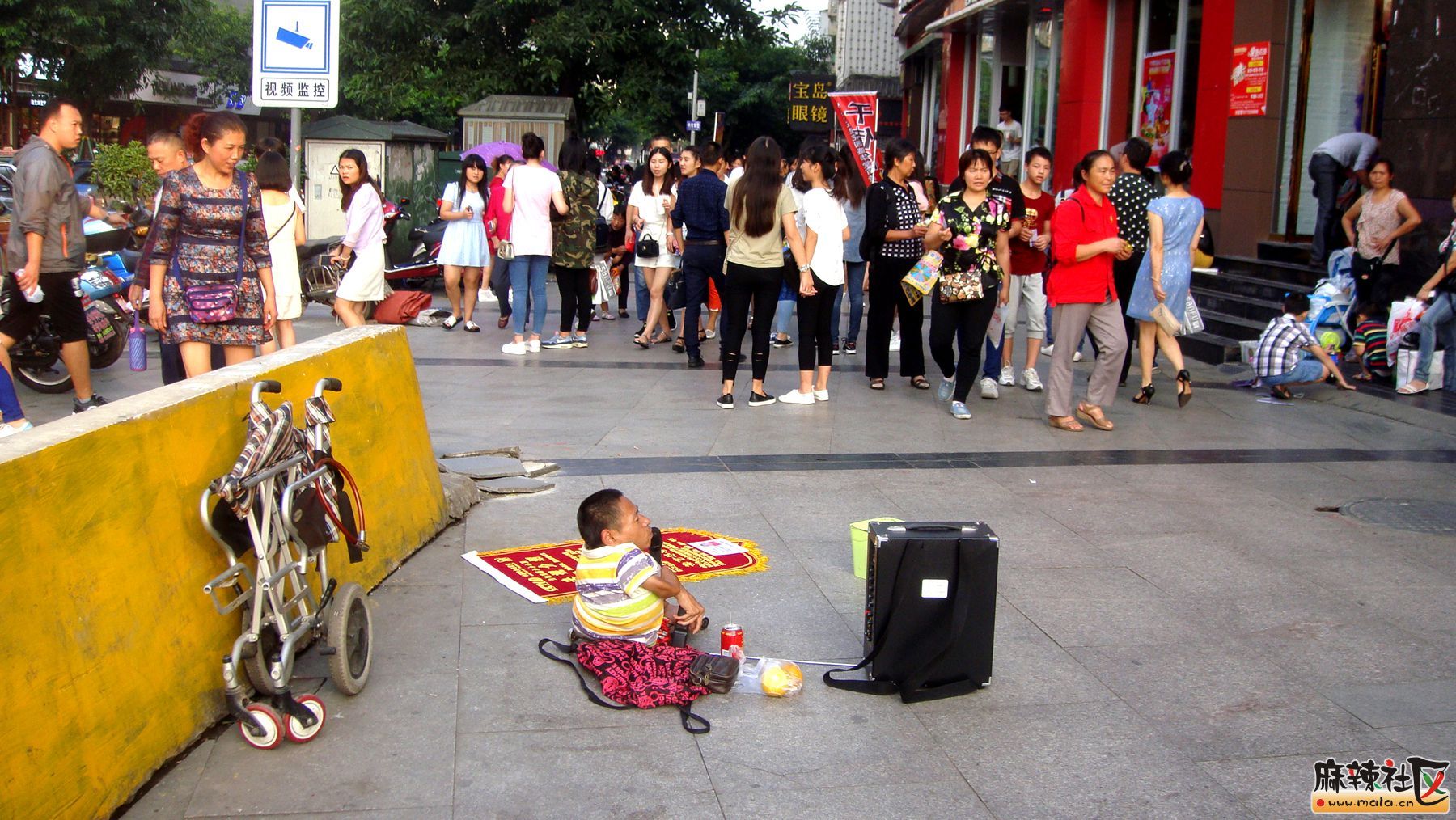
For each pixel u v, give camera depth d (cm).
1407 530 579
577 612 414
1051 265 902
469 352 1105
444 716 370
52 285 748
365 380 492
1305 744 363
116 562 318
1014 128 1950
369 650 392
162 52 3086
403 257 1641
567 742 356
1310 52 1259
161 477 343
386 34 2477
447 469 642
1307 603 480
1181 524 585
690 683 384
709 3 2559
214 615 359
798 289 867
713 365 1057
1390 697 396
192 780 328
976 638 393
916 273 840
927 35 2516
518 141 2067
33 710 279
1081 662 421
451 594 473
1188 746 361
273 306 606
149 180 1944
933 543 387
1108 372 795
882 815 320
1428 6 977
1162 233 829
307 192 1720
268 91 775
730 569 506
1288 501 630
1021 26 2077
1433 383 903
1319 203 1127
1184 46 1475
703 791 330
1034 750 358
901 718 377
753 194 819
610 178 2794
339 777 332
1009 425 816
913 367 948
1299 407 884
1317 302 964
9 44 2734
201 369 586
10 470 280
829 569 512
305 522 364
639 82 2466
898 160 897
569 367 1027
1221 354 1072
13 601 277
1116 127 1634
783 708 383
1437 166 973
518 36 2506
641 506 598
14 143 3256
